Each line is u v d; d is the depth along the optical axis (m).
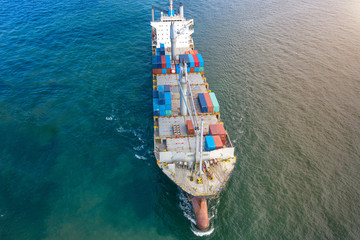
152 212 45.03
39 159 53.69
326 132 59.97
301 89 72.94
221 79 76.62
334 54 87.38
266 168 52.31
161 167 46.75
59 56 84.31
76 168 52.16
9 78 74.00
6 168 51.69
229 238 41.72
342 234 42.03
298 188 48.75
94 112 65.38
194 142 49.91
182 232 42.50
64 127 60.97
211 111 56.66
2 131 59.00
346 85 74.00
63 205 45.84
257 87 73.81
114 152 55.72
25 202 46.09
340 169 52.03
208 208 45.53
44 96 69.00
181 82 51.16
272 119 63.53
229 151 47.16
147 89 73.44
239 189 48.62
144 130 61.28
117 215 44.53
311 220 43.88
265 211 45.25
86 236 41.66
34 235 41.62
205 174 45.78
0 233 41.69
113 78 76.75
